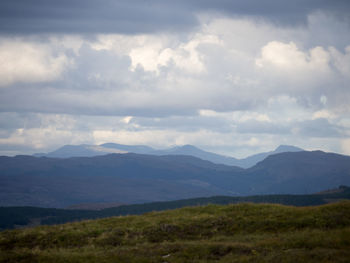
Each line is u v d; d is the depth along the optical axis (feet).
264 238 115.75
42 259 102.06
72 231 129.29
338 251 96.02
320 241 104.68
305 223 125.29
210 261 98.17
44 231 130.52
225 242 113.39
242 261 95.25
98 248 115.14
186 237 123.85
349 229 112.78
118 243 120.26
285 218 130.52
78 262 99.86
